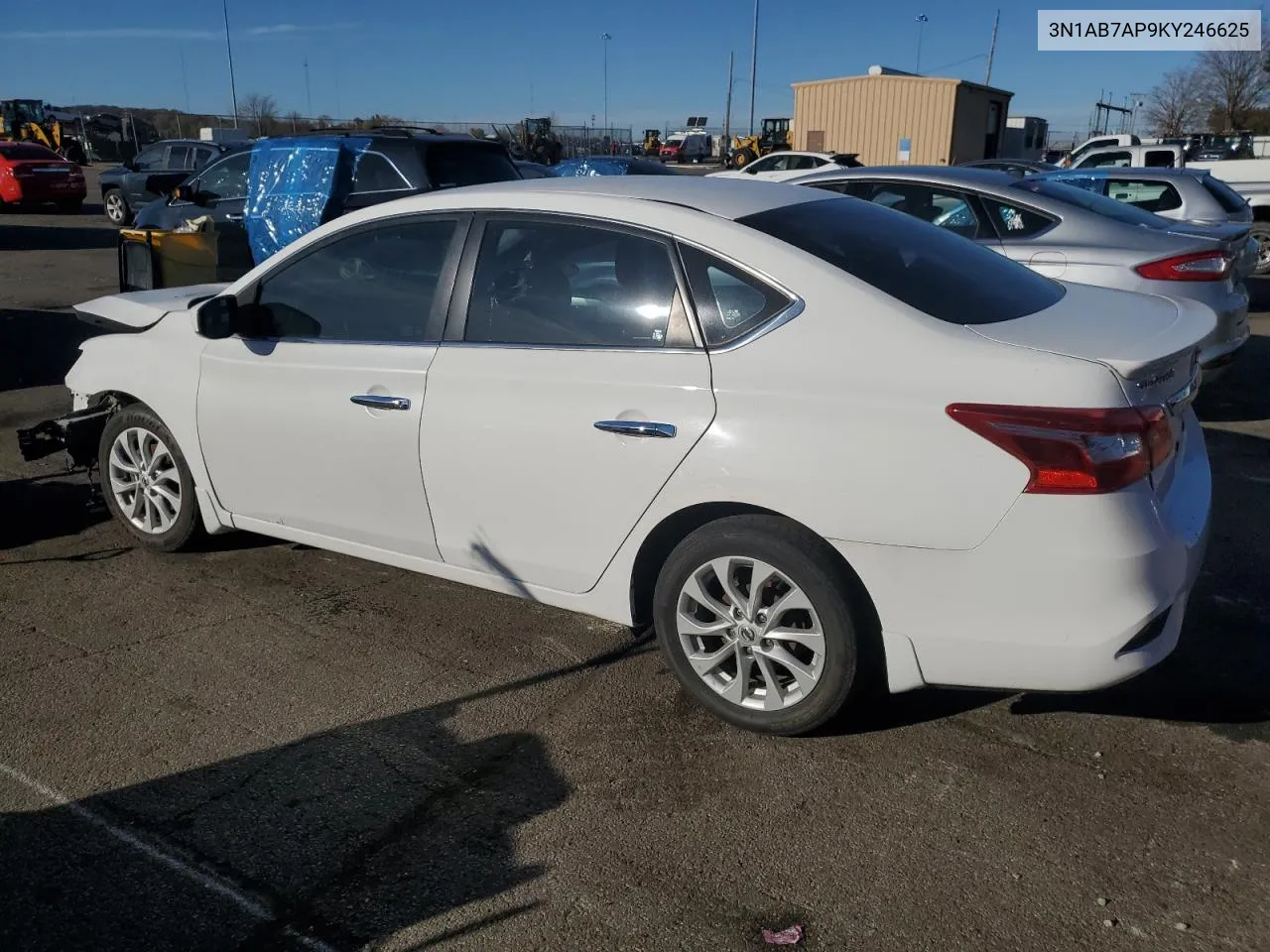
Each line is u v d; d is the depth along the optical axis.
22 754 3.29
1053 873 2.71
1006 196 7.08
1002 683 2.94
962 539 2.85
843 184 7.63
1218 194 11.64
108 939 2.53
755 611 3.23
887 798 3.03
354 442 3.91
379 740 3.37
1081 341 2.98
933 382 2.89
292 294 4.16
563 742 3.35
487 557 3.73
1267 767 3.14
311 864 2.80
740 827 2.92
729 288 3.22
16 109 39.03
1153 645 2.90
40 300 11.66
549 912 2.61
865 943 2.49
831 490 2.97
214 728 3.44
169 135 50.84
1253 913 2.56
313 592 4.46
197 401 4.38
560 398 3.41
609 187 3.69
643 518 3.31
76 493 5.71
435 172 9.14
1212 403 7.70
